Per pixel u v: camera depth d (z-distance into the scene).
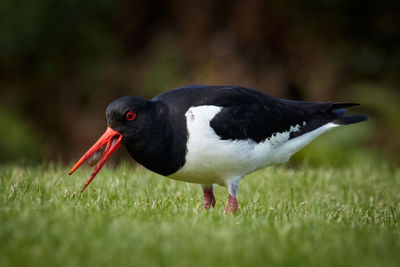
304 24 22.81
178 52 23.05
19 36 22.31
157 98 9.02
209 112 8.69
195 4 23.53
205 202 9.88
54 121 23.30
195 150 8.68
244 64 22.47
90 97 23.28
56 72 23.27
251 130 9.10
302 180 12.05
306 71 22.52
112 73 23.16
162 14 24.14
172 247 6.34
